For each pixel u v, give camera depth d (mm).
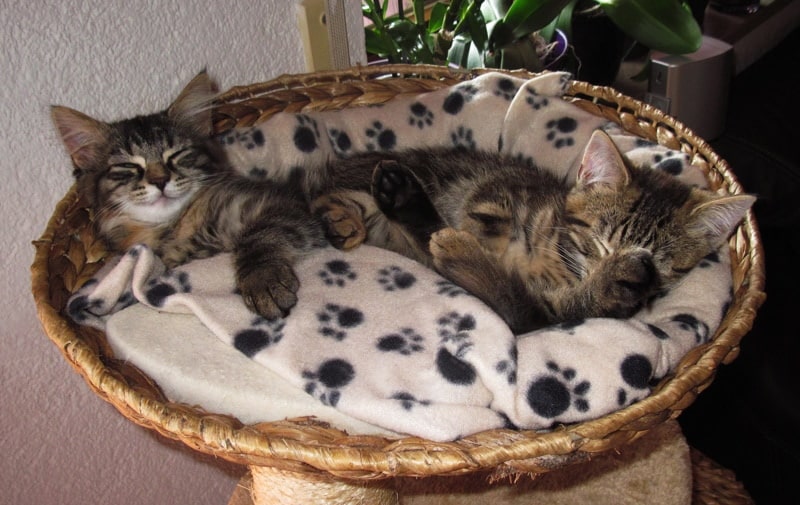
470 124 711
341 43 765
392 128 712
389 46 827
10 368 662
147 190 605
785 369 714
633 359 496
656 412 469
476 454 443
